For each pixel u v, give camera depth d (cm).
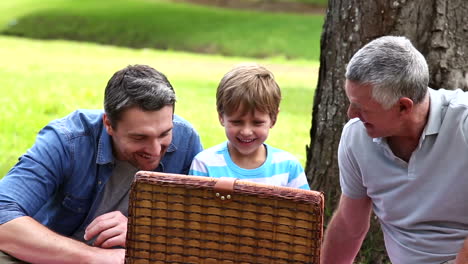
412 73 254
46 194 296
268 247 220
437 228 279
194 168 315
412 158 272
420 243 283
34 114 775
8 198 283
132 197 225
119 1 2650
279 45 1920
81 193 305
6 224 276
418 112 263
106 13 2375
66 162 299
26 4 2539
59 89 961
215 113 815
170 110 281
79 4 2548
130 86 273
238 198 218
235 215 220
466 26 365
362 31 382
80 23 2228
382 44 257
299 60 1734
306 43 1948
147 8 2502
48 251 271
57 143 299
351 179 297
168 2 2842
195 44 1975
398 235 293
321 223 214
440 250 280
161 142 282
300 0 2962
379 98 255
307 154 422
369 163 285
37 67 1268
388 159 281
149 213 226
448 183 270
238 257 223
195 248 226
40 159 295
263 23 2242
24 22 2244
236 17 2375
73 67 1306
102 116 309
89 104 841
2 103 819
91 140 305
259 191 216
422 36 370
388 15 373
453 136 265
